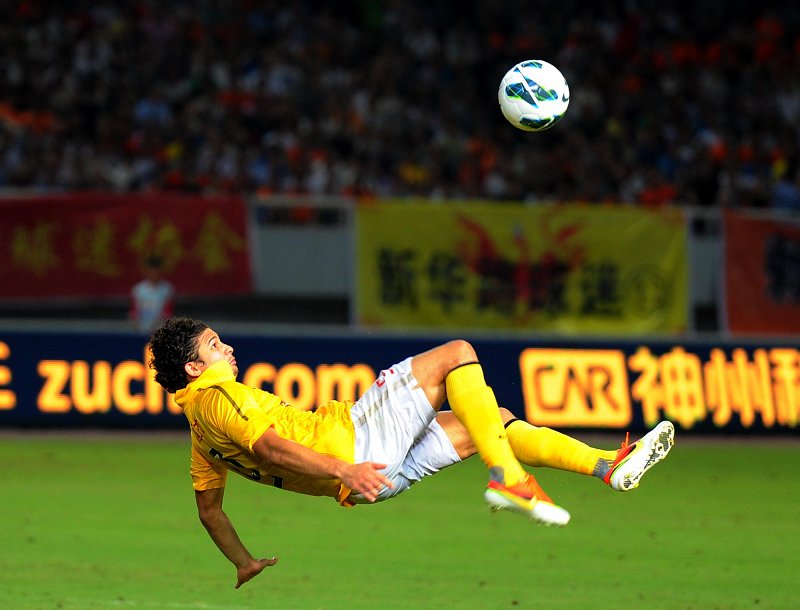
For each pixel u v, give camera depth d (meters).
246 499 43.03
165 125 76.88
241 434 21.55
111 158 75.19
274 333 60.41
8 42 81.31
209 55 82.12
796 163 85.06
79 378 59.34
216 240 66.88
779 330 71.94
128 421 59.94
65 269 64.69
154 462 50.81
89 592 27.92
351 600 27.66
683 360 65.00
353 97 82.38
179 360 22.27
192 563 31.73
